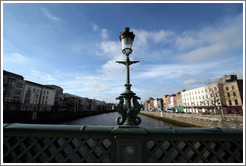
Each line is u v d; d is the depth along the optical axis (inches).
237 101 1222.9
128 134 66.8
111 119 2117.4
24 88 1594.5
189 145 71.8
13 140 78.4
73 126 73.4
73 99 2699.3
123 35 96.7
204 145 72.0
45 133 73.2
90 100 3703.3
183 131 70.9
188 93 1916.8
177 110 2212.1
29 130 71.9
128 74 89.6
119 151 66.7
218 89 1363.2
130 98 81.9
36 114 1280.8
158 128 73.8
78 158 70.7
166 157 70.1
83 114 2539.4
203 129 72.5
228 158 70.6
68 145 72.1
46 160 71.5
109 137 72.0
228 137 71.8
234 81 1261.1
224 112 1284.4
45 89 1950.1
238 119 657.6
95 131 70.3
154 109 3528.5
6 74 1455.5
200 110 1628.9
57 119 1643.7
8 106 1393.9
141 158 65.8
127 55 95.4
